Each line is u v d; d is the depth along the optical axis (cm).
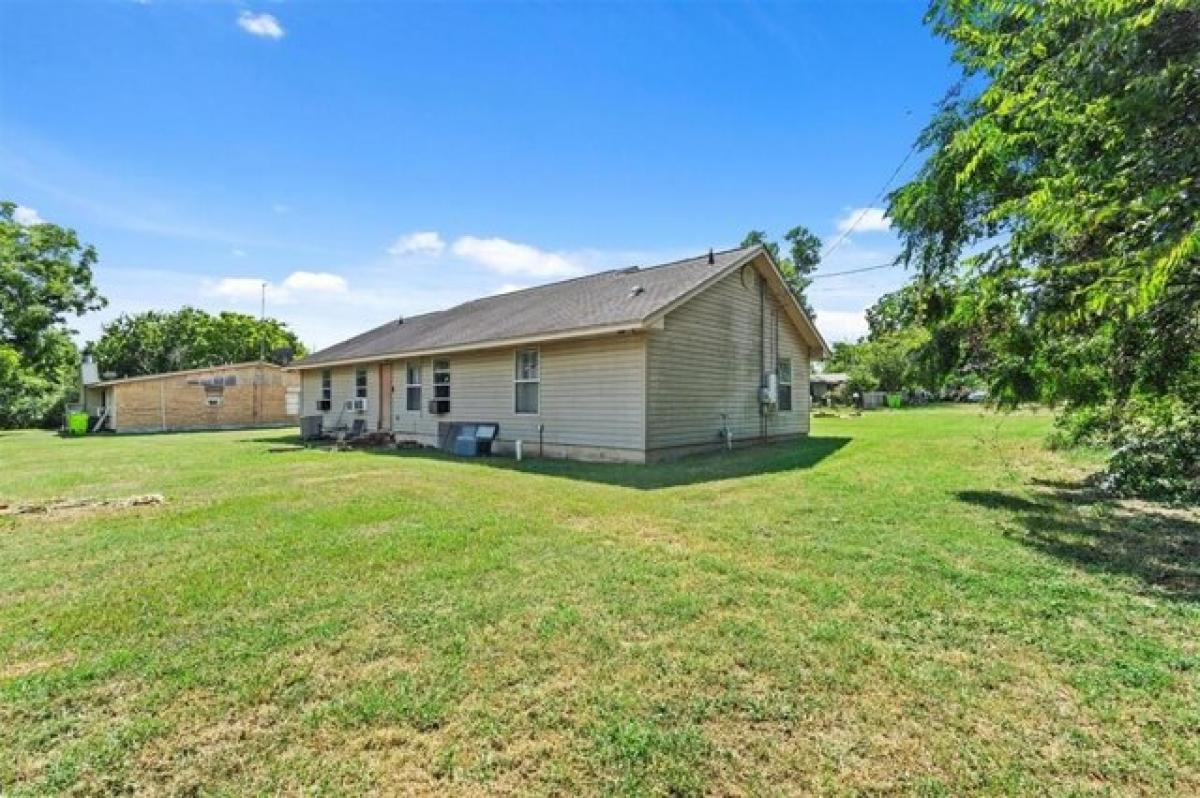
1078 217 405
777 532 498
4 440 1906
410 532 510
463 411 1328
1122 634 296
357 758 205
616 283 1296
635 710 231
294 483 805
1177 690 244
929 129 820
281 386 2758
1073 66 393
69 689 250
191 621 321
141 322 4094
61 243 3011
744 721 224
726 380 1178
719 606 336
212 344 4097
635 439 979
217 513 598
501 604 341
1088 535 479
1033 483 725
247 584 379
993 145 523
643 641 291
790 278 3197
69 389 2903
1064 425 852
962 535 482
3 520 576
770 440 1316
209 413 2531
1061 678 254
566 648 284
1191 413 664
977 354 692
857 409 3117
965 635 296
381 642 293
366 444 1470
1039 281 489
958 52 736
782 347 1373
